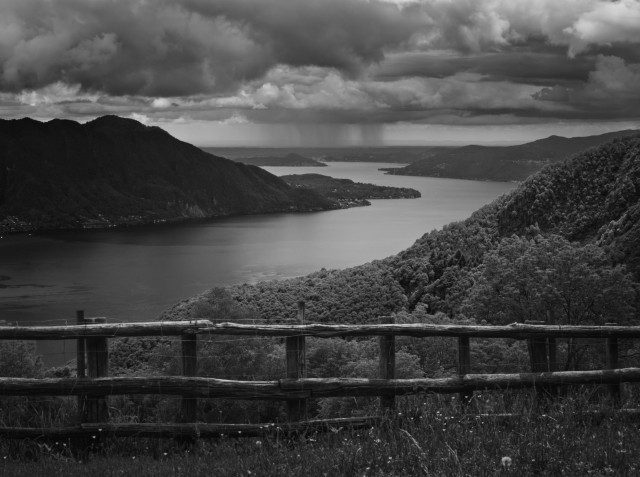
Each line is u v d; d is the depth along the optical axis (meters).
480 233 132.75
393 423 7.66
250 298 118.94
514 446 6.29
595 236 121.81
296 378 8.27
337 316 107.06
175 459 7.25
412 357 28.17
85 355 8.36
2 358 19.38
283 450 7.07
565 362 22.98
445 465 5.79
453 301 92.50
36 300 186.50
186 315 100.56
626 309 29.45
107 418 8.30
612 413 7.93
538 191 138.12
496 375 8.66
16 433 8.08
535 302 29.41
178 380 8.08
